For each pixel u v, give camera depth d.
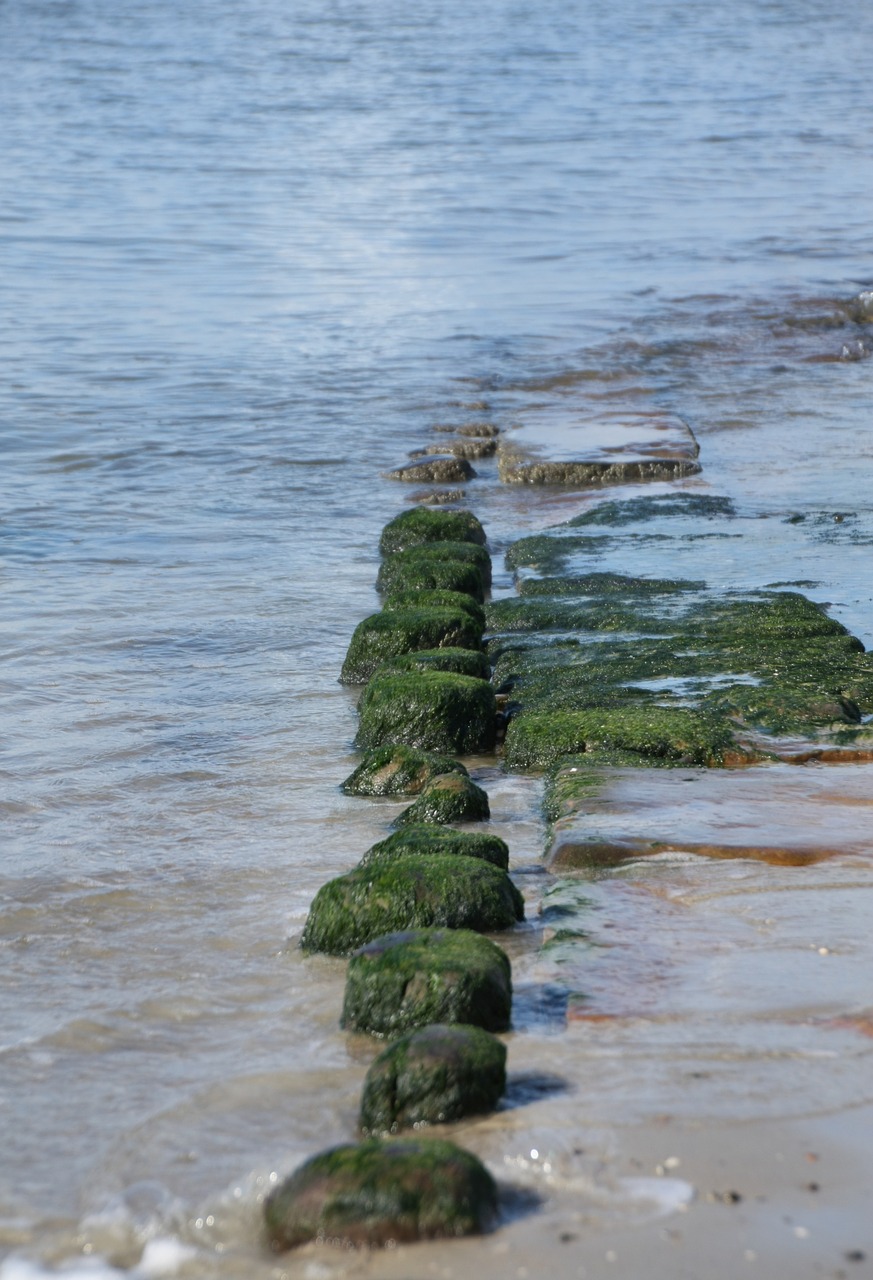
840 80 123.12
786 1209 8.27
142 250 56.84
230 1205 8.88
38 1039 11.00
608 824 14.03
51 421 35.22
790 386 39.09
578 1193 8.59
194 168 77.38
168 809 15.80
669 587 22.80
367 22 171.75
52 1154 9.51
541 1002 11.02
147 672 20.39
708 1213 8.27
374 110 102.00
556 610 21.62
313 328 45.09
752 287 51.12
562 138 90.62
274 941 12.61
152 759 17.30
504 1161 8.92
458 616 20.28
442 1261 8.07
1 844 14.84
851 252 57.72
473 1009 10.56
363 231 60.94
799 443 33.34
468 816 15.06
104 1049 10.85
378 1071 9.61
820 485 29.62
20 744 17.70
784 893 12.53
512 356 41.94
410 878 12.34
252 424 35.44
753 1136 8.98
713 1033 10.27
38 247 57.06
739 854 13.28
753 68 132.00
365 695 18.25
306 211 65.44
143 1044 10.92
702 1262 7.88
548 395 38.16
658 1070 9.83
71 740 17.86
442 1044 9.61
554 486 30.80
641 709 17.19
